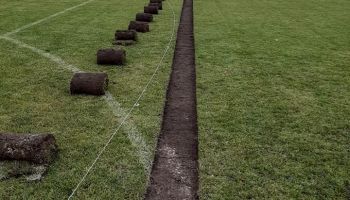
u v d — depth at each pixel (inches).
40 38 267.4
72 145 123.7
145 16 332.2
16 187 102.0
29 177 105.3
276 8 445.1
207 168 112.1
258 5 465.1
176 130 136.9
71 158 116.3
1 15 349.7
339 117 150.0
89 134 131.4
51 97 163.0
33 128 135.3
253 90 175.5
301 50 252.4
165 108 155.3
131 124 139.2
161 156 120.0
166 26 317.7
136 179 107.0
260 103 160.9
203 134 132.1
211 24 336.2
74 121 141.1
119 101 159.6
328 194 102.7
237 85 181.2
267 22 354.3
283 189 104.0
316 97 170.1
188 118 146.7
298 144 128.2
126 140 127.8
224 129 136.4
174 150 123.6
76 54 229.1
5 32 282.8
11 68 199.9
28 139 110.5
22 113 147.2
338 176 110.9
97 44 254.1
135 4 442.6
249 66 212.1
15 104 155.4
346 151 125.0
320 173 112.1
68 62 212.8
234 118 145.5
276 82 187.6
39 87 174.6
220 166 113.3
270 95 170.1
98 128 135.9
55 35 277.7
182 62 219.0
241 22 350.0
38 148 109.7
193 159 118.6
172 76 194.2
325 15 403.2
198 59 222.7
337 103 163.9
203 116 146.2
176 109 154.4
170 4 446.3
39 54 227.5
